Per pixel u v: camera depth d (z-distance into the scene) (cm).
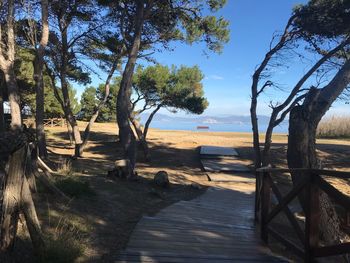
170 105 2625
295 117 937
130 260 568
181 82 2623
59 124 4303
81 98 5319
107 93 2366
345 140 3091
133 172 1348
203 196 1312
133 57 1521
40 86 1766
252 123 1249
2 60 1397
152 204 1016
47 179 808
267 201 732
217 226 842
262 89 1246
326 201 890
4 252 477
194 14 2058
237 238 751
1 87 1830
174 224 812
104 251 597
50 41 2170
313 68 1178
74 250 538
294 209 1188
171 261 572
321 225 888
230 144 2838
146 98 2622
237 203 1242
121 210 861
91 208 803
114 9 2028
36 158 801
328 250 489
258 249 681
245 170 2009
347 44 1195
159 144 2783
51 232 607
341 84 948
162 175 1355
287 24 1245
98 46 2303
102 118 5153
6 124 2150
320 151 2311
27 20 1800
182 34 2178
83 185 890
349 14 1190
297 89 1192
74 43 2239
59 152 2538
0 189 506
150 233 721
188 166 2173
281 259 620
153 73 2509
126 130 1475
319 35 1259
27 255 510
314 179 515
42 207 719
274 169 694
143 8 1560
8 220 481
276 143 2836
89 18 2112
